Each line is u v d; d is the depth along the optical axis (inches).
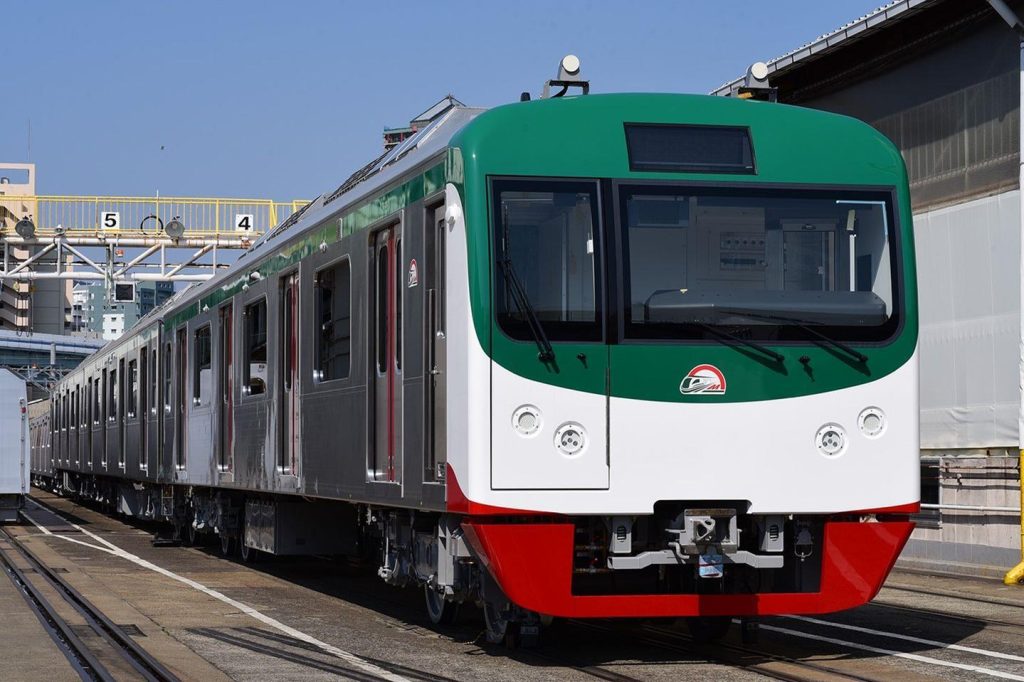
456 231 374.0
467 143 372.5
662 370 368.5
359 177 530.6
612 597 365.7
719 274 374.9
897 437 382.0
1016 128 693.9
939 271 749.3
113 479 1257.4
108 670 376.5
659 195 374.6
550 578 361.4
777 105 394.0
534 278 366.0
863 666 373.7
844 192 385.7
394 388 438.9
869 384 380.8
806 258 380.8
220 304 723.4
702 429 370.0
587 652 401.7
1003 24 701.3
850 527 378.6
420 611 522.6
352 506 645.9
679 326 370.3
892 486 381.1
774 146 385.4
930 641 427.5
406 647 417.1
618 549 368.2
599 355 366.0
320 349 529.0
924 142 759.1
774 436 373.7
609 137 376.8
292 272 570.6
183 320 832.3
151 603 551.5
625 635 441.1
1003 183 703.7
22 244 1286.9
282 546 632.4
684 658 388.8
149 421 956.0
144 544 942.4
